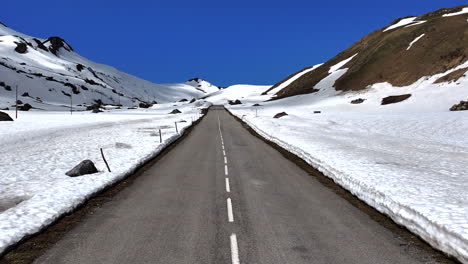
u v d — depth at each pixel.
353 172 12.62
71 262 6.26
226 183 13.12
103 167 15.90
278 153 21.92
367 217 8.98
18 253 6.70
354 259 6.37
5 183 12.94
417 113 53.97
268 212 9.33
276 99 137.75
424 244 7.16
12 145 24.34
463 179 12.02
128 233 7.73
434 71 90.00
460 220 7.05
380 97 86.50
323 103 100.06
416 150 21.52
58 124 46.41
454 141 29.48
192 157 20.27
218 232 7.75
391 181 11.06
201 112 88.62
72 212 9.42
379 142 26.03
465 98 63.59
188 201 10.52
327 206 9.98
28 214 8.66
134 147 23.45
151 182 13.42
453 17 116.06
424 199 8.82
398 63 105.81
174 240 7.27
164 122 53.91
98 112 104.69
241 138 31.86
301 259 6.33
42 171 15.48
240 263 6.13
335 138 28.23
